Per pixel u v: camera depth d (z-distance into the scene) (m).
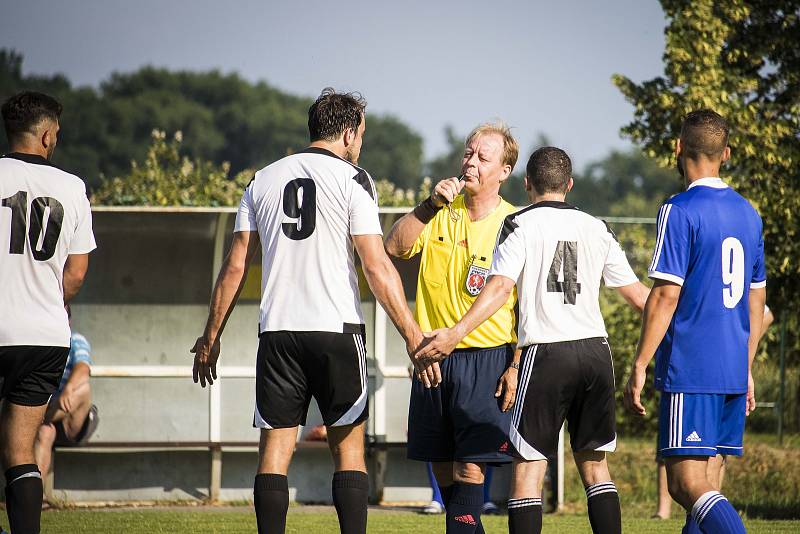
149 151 45.34
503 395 18.75
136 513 28.67
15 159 17.41
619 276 18.05
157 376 35.00
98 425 34.81
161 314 35.44
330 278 16.39
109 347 35.16
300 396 16.58
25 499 17.06
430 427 19.44
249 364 35.50
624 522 26.42
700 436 16.55
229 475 34.41
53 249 17.38
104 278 35.12
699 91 40.25
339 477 16.64
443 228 19.81
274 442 16.52
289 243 16.47
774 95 43.41
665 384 16.81
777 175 41.50
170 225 33.84
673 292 16.58
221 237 34.69
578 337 17.19
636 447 47.22
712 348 16.64
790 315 47.84
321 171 16.56
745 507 32.41
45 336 17.16
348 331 16.36
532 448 17.08
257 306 35.56
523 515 16.92
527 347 17.27
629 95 42.50
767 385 54.12
